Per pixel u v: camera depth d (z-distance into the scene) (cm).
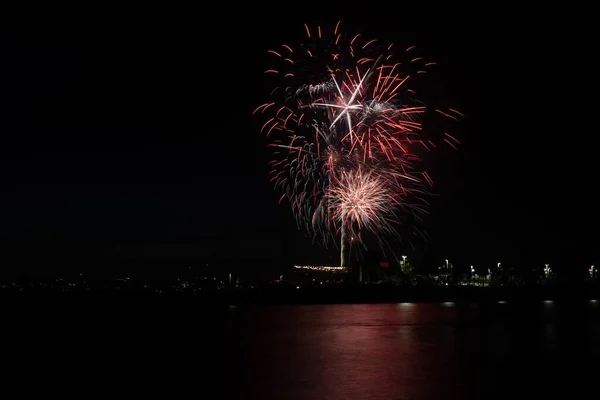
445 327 6794
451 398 2806
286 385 3162
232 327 7112
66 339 5994
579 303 13800
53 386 3356
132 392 3127
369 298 15350
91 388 3266
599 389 3005
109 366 4081
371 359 4134
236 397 2886
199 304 14462
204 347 5031
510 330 6297
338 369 3691
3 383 3462
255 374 3547
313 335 5959
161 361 4256
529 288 17025
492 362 3944
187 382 3359
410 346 4900
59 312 11294
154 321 8519
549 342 5116
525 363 3891
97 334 6512
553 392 2930
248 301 15225
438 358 4159
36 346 5375
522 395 2866
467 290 16338
